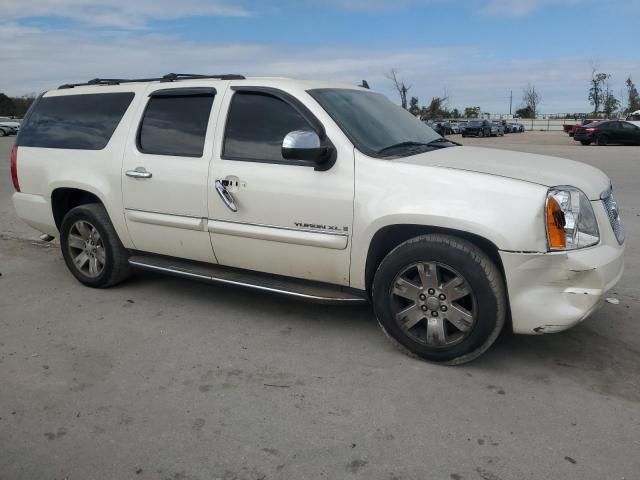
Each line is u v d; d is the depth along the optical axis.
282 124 4.08
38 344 4.14
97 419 3.18
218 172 4.24
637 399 3.28
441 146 4.45
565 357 3.80
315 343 4.08
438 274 3.58
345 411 3.21
